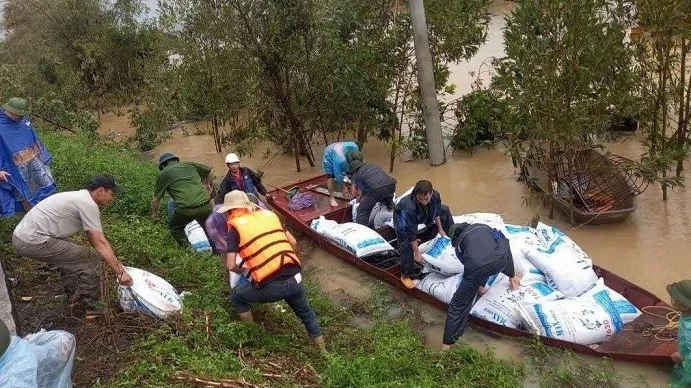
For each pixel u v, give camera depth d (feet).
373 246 24.12
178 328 17.28
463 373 17.25
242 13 32.83
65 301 19.07
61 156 31.45
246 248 16.79
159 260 22.17
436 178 33.94
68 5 61.87
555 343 18.52
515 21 26.58
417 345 18.75
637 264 23.73
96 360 16.29
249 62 34.53
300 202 29.07
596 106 25.93
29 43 62.95
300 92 35.96
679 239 25.00
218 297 19.34
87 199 16.93
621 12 27.68
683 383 16.20
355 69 33.94
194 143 44.80
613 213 25.82
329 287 23.98
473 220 23.38
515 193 30.81
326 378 15.85
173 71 45.11
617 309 18.95
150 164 37.45
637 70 27.30
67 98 52.95
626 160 28.32
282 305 20.24
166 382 14.92
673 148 27.48
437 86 36.09
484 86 44.50
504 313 19.60
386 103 36.17
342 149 27.48
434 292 21.45
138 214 27.73
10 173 22.61
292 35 33.76
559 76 25.35
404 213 20.95
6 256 21.83
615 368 17.87
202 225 24.90
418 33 33.14
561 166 28.63
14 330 17.22
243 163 39.73
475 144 36.99
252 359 16.63
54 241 17.10
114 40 59.62
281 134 37.45
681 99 26.81
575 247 20.93
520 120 27.55
